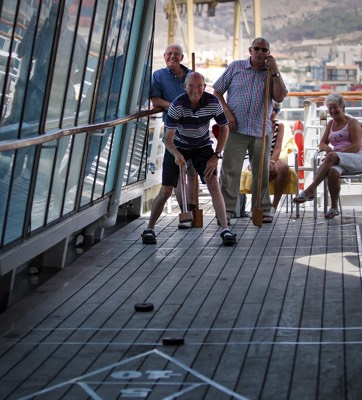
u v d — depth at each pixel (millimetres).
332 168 12141
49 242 9000
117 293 8398
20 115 7832
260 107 11852
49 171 8852
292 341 6742
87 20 9352
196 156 10852
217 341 6805
